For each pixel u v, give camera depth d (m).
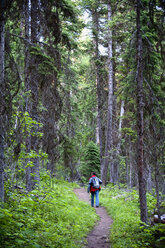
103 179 18.92
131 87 11.20
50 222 6.40
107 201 12.11
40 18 9.06
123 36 16.64
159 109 9.29
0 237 3.98
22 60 9.74
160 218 6.66
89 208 10.31
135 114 12.23
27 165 6.54
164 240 5.53
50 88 10.22
